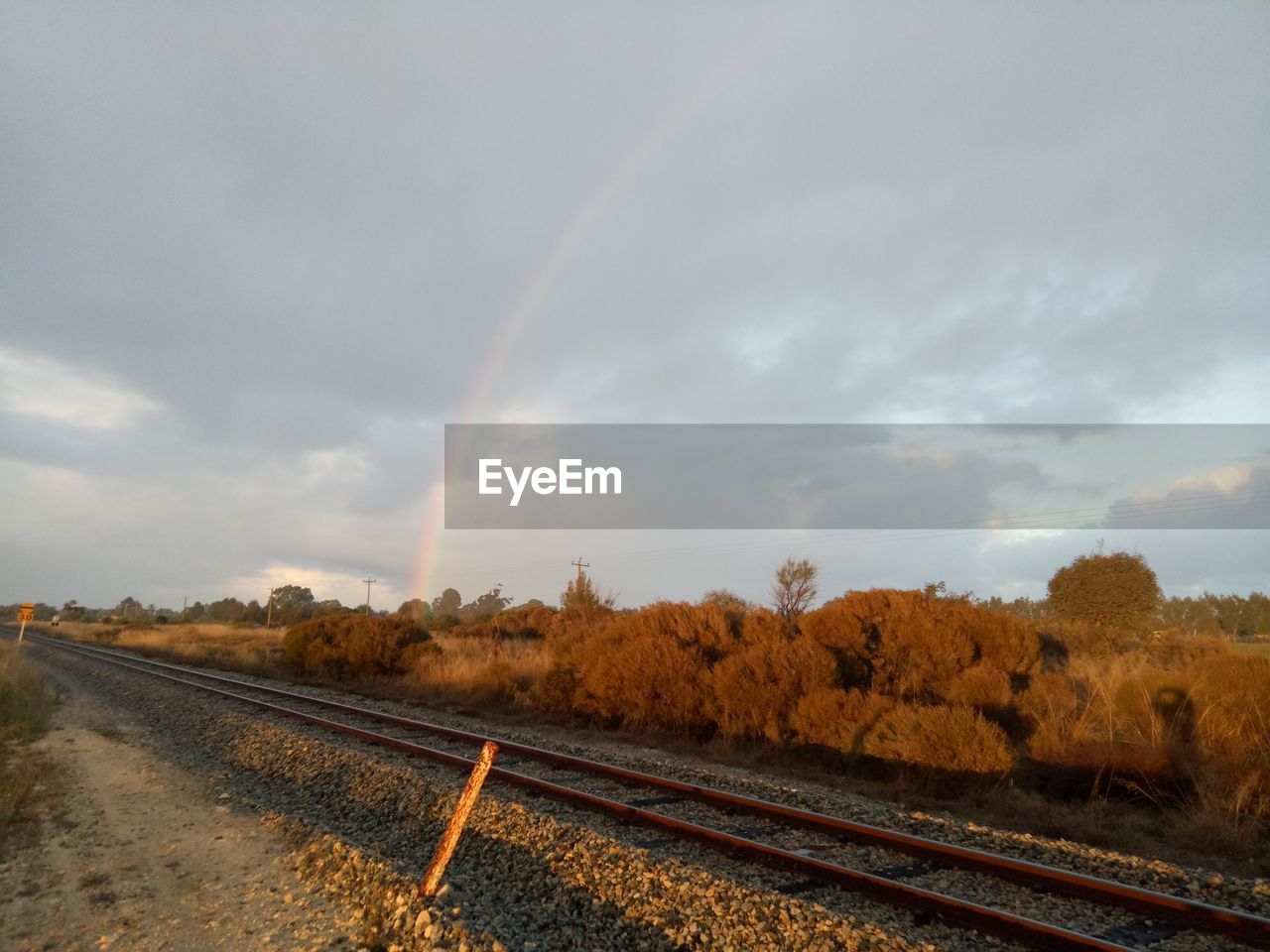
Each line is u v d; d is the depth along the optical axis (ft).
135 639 191.93
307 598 404.98
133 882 24.23
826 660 50.93
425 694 79.10
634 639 61.72
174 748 47.44
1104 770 36.52
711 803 33.06
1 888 23.40
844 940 18.83
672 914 20.43
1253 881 25.26
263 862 26.23
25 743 46.68
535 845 26.27
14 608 572.10
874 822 31.22
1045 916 21.24
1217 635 95.66
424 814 30.73
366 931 19.93
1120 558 114.21
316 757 41.45
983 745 38.14
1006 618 56.49
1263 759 33.86
